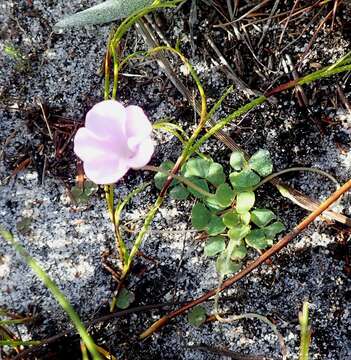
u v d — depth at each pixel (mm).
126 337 262
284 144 268
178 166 252
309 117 268
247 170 249
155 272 266
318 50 268
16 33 274
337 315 261
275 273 264
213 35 270
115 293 263
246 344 261
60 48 273
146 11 252
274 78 268
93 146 211
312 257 264
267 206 266
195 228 260
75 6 273
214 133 266
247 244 264
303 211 265
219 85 270
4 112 272
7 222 267
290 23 268
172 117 270
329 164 267
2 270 265
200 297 260
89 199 268
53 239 267
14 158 271
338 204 264
